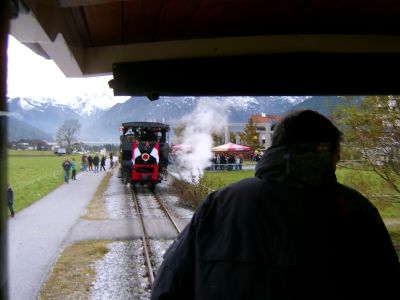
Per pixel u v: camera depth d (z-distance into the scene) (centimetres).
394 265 189
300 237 174
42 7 227
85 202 2545
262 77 363
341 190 190
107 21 319
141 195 2877
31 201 2583
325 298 171
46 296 966
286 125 187
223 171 3775
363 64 365
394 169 1215
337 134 195
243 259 175
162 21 327
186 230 200
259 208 180
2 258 136
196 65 367
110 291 996
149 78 368
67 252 1367
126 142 3209
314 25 346
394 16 326
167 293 194
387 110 1206
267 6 304
